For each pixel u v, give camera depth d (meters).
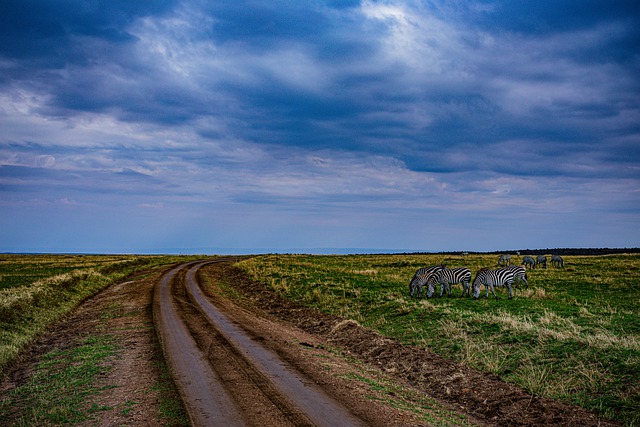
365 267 47.81
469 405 10.25
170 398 9.73
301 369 12.54
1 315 18.22
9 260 71.25
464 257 67.06
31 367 13.25
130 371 12.02
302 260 65.94
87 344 15.76
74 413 8.92
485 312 18.95
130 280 42.88
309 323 21.44
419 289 25.44
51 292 26.33
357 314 21.72
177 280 41.91
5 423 8.64
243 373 11.88
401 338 16.53
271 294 31.36
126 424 8.26
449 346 14.47
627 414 8.74
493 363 12.37
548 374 11.14
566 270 39.12
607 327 15.31
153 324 19.56
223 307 26.00
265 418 8.60
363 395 10.30
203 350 14.59
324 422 8.45
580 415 8.99
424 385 11.82
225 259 89.38
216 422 8.36
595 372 10.56
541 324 15.80
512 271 23.39
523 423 8.96
